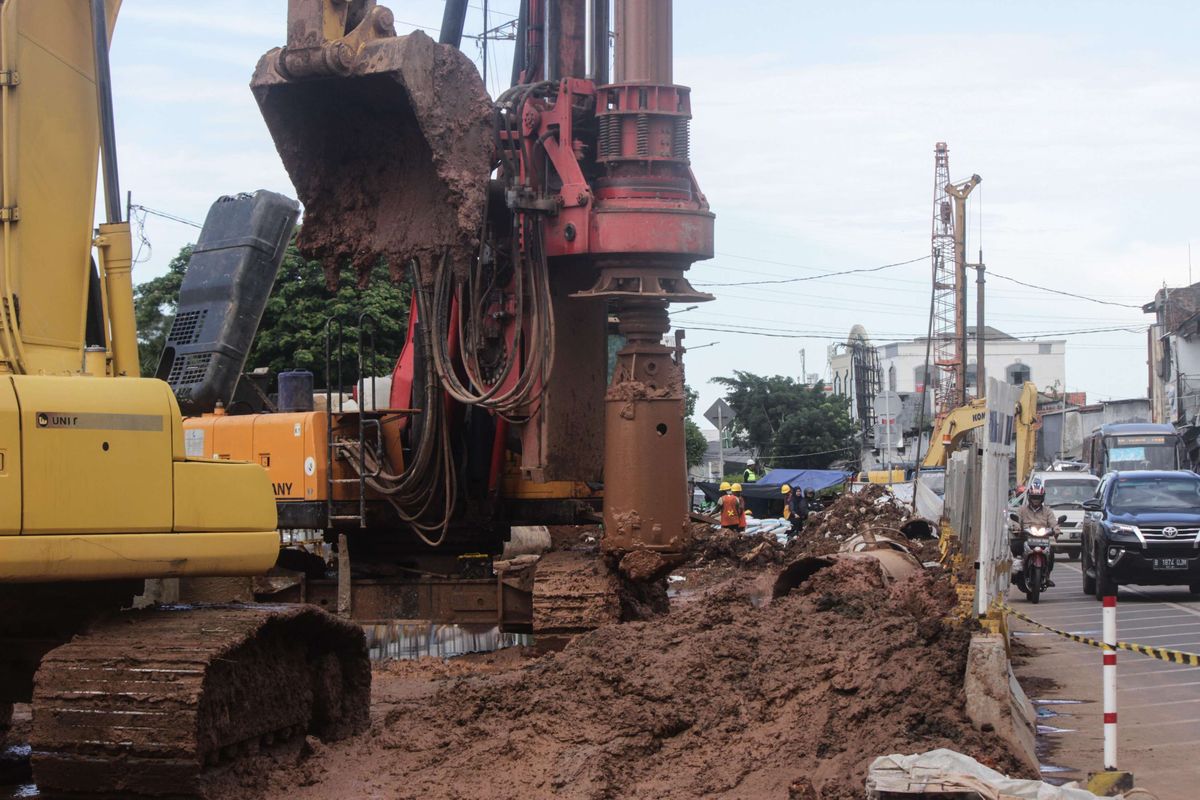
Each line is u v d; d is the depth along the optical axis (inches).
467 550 678.5
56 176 357.4
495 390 587.5
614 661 407.2
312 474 632.4
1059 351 4800.7
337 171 545.3
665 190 578.9
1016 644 634.2
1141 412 3457.2
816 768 335.0
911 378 4525.1
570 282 612.1
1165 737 424.2
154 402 348.2
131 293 370.0
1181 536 877.2
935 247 3479.3
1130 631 700.0
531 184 582.6
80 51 366.3
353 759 381.7
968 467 564.7
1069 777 361.4
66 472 330.3
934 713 354.6
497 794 335.6
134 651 327.3
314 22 498.0
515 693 405.4
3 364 339.3
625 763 350.9
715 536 1069.8
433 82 507.5
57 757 323.3
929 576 601.6
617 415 581.9
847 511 1077.8
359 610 640.4
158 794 321.1
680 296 580.4
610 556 587.8
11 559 320.8
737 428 3085.6
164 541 345.4
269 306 1320.1
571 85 581.9
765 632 418.9
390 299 1334.9
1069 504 1429.6
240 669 354.3
